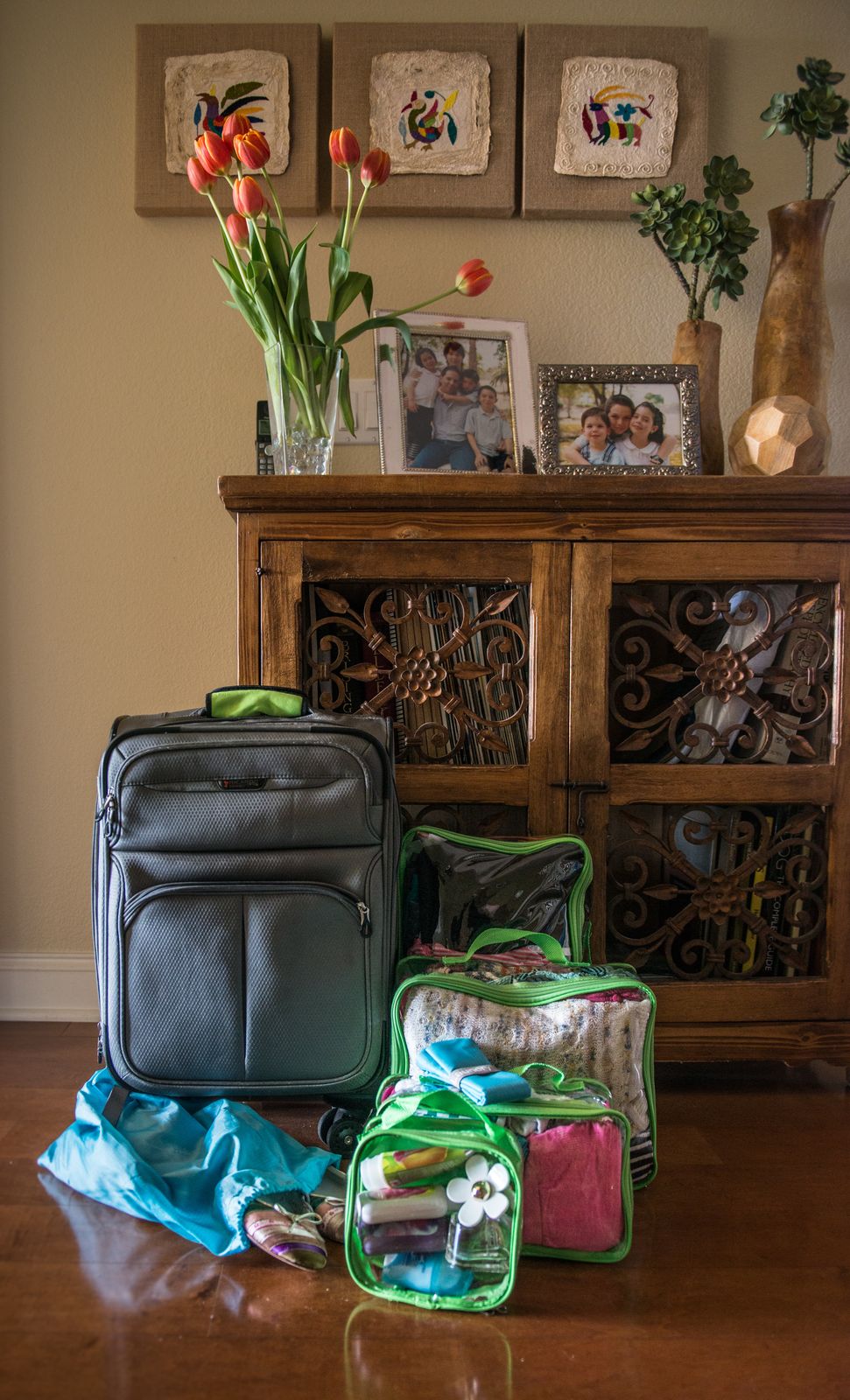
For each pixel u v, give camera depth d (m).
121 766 1.35
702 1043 1.62
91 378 1.98
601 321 2.01
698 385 1.76
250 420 1.99
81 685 2.01
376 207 1.95
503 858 1.51
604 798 1.60
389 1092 1.25
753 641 1.62
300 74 1.93
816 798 1.62
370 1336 1.02
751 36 1.99
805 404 1.72
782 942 1.65
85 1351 0.99
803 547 1.59
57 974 2.01
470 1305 1.06
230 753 1.35
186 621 2.01
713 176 1.81
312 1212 1.21
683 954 1.65
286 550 1.57
